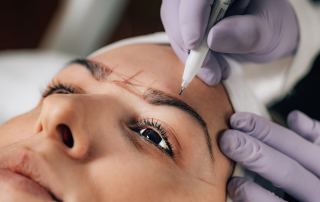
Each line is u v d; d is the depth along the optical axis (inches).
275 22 39.5
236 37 34.7
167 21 36.8
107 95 32.9
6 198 27.5
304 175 35.0
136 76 34.1
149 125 32.4
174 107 32.6
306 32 43.4
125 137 31.3
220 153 34.1
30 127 34.6
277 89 50.4
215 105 35.1
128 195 29.4
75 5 67.5
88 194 28.6
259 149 34.2
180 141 32.2
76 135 29.1
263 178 36.9
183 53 35.4
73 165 28.9
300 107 49.6
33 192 27.7
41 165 28.2
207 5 32.7
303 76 48.1
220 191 33.3
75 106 29.5
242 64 47.4
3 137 34.9
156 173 30.7
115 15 71.1
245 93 37.9
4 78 59.9
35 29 90.6
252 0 39.1
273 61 47.9
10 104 57.7
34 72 61.4
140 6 85.4
